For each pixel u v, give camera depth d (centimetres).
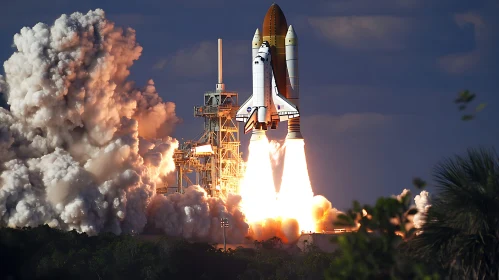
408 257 13012
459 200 12962
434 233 13038
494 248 12925
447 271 13000
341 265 10350
